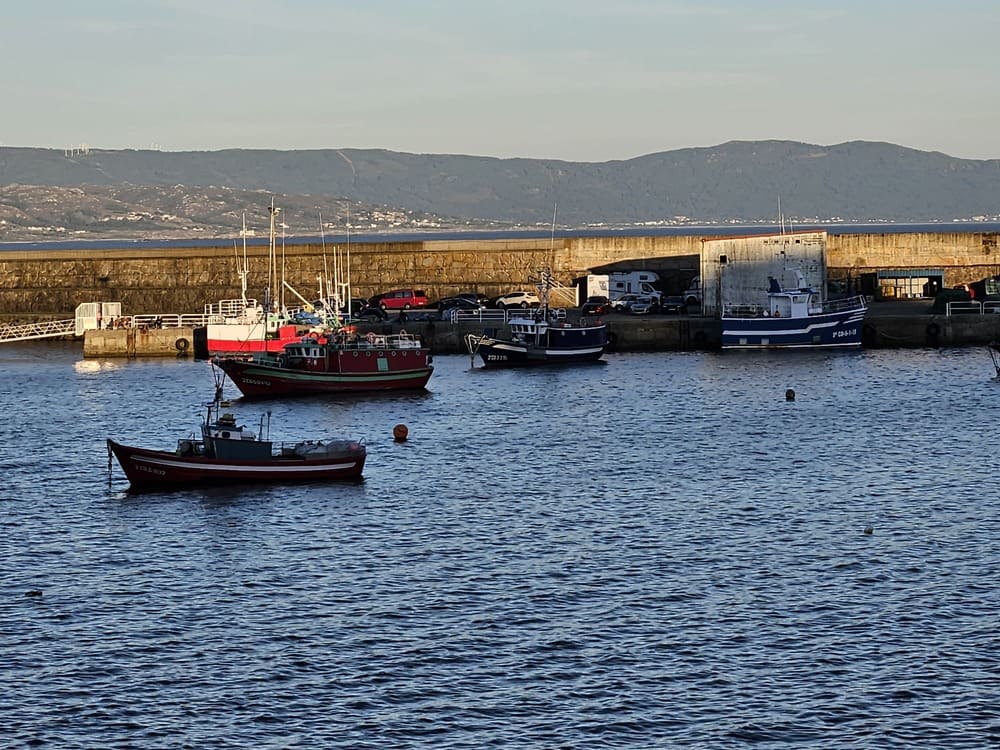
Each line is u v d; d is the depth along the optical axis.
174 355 163.88
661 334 160.12
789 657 53.56
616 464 92.62
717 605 59.97
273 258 164.88
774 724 47.59
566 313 160.25
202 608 60.66
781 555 67.81
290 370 128.50
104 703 50.03
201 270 181.62
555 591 62.34
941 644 54.62
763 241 157.12
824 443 99.31
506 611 59.53
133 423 113.56
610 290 175.50
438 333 161.25
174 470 85.19
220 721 48.34
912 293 176.88
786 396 121.12
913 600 60.12
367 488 85.19
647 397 124.44
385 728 47.59
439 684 51.34
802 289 156.38
